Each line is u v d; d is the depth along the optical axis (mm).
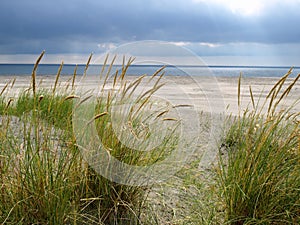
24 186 2309
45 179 2324
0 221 2230
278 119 2664
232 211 2553
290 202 2471
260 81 24828
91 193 2639
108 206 2664
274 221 2479
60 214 2293
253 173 2500
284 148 2576
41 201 2291
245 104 10180
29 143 2400
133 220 2629
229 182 2643
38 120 2529
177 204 2900
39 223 2287
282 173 2547
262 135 2631
